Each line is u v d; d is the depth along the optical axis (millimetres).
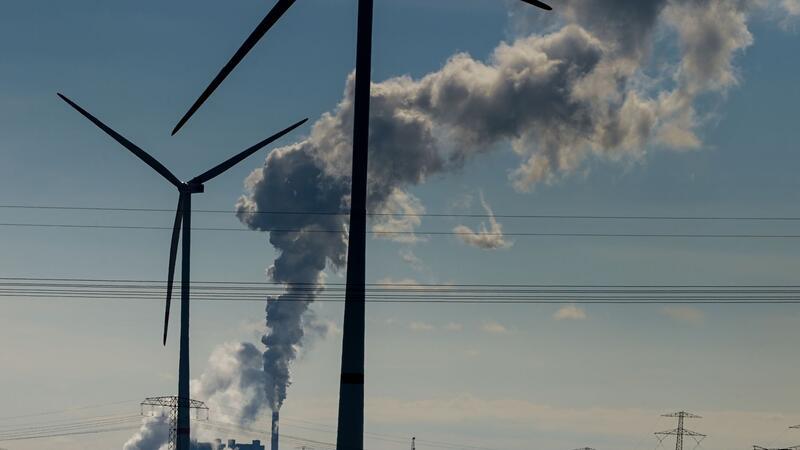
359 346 130875
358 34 136125
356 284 131875
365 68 135375
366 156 133875
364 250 132500
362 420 130250
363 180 133500
